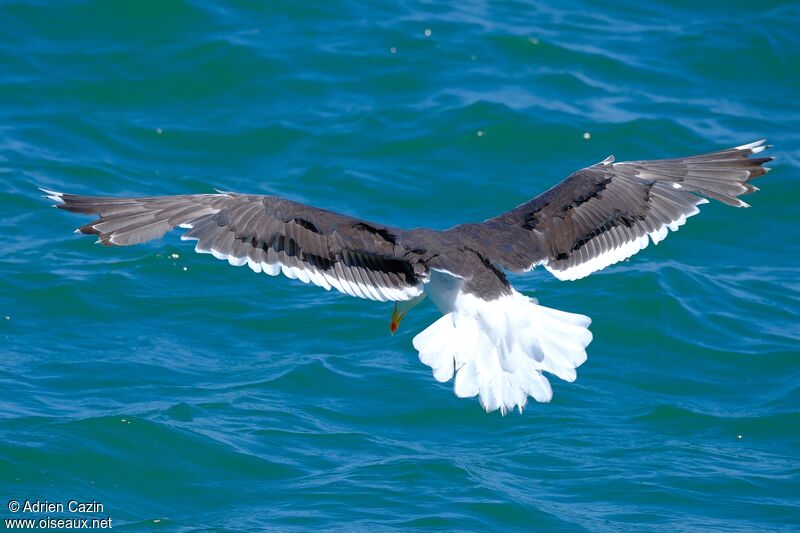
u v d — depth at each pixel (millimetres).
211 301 16938
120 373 15039
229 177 20297
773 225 19531
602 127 21641
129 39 23625
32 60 22828
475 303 9422
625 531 12031
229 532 11930
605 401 14953
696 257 18719
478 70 23281
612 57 23906
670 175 10336
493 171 20734
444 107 22125
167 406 14180
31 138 20750
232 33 23953
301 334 16328
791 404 14758
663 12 25781
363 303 17094
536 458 13523
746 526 12242
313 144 21203
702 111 22469
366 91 22703
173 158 20672
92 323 16219
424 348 9367
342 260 9211
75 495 12594
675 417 14508
